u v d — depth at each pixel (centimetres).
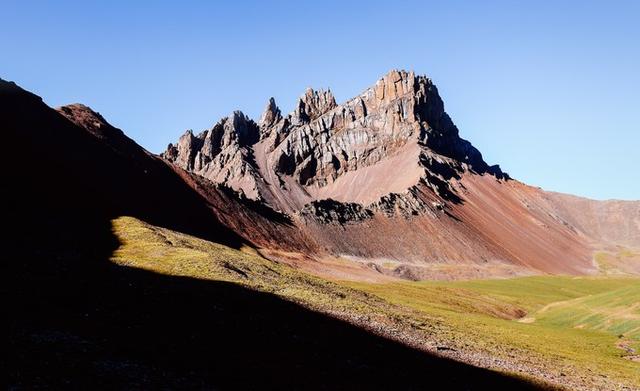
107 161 15425
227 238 17512
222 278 7194
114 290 5019
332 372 4003
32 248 6481
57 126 14738
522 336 8875
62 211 10125
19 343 3066
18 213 8581
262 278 8431
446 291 16575
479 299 15975
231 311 5341
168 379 3081
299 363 4062
